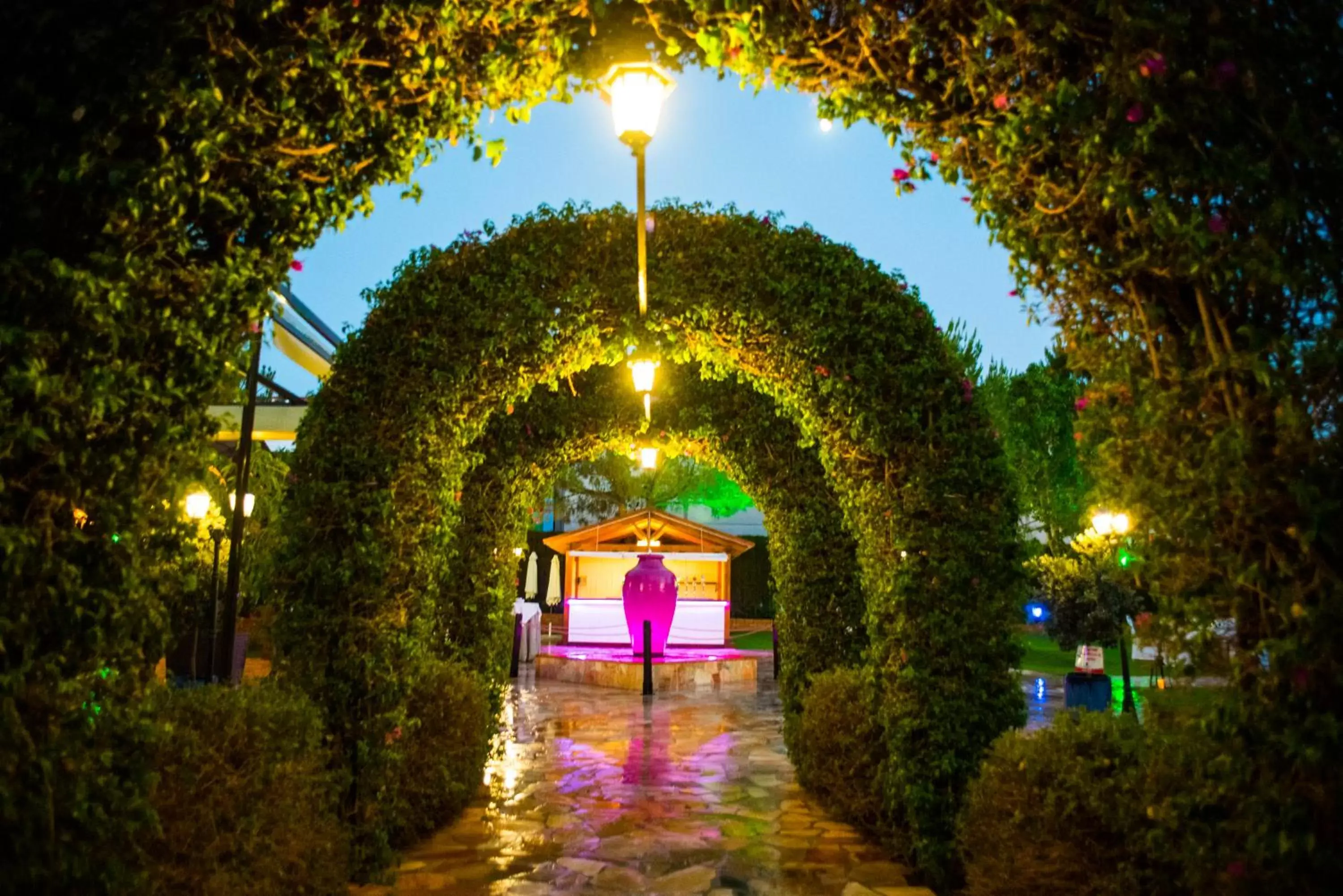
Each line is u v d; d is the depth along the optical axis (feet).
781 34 10.37
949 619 16.30
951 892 16.02
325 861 14.23
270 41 9.30
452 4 9.91
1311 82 8.23
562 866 18.43
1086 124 8.87
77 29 8.26
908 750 16.75
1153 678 11.45
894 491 16.88
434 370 17.84
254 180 9.81
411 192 11.24
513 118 11.68
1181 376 8.73
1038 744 12.21
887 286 17.63
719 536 72.54
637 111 11.82
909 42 10.02
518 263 18.47
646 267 16.43
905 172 11.10
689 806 23.59
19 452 7.93
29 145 8.18
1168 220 8.40
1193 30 8.37
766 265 18.13
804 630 26.66
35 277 7.95
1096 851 10.91
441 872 17.94
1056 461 56.49
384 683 16.97
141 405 8.75
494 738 31.01
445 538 18.93
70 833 8.02
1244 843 8.24
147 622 8.80
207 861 10.90
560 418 28.04
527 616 65.82
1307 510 7.69
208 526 35.86
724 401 28.17
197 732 11.60
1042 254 9.96
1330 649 7.70
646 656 49.49
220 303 9.48
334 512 17.10
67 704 8.14
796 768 26.55
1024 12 9.11
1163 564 8.84
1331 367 7.92
